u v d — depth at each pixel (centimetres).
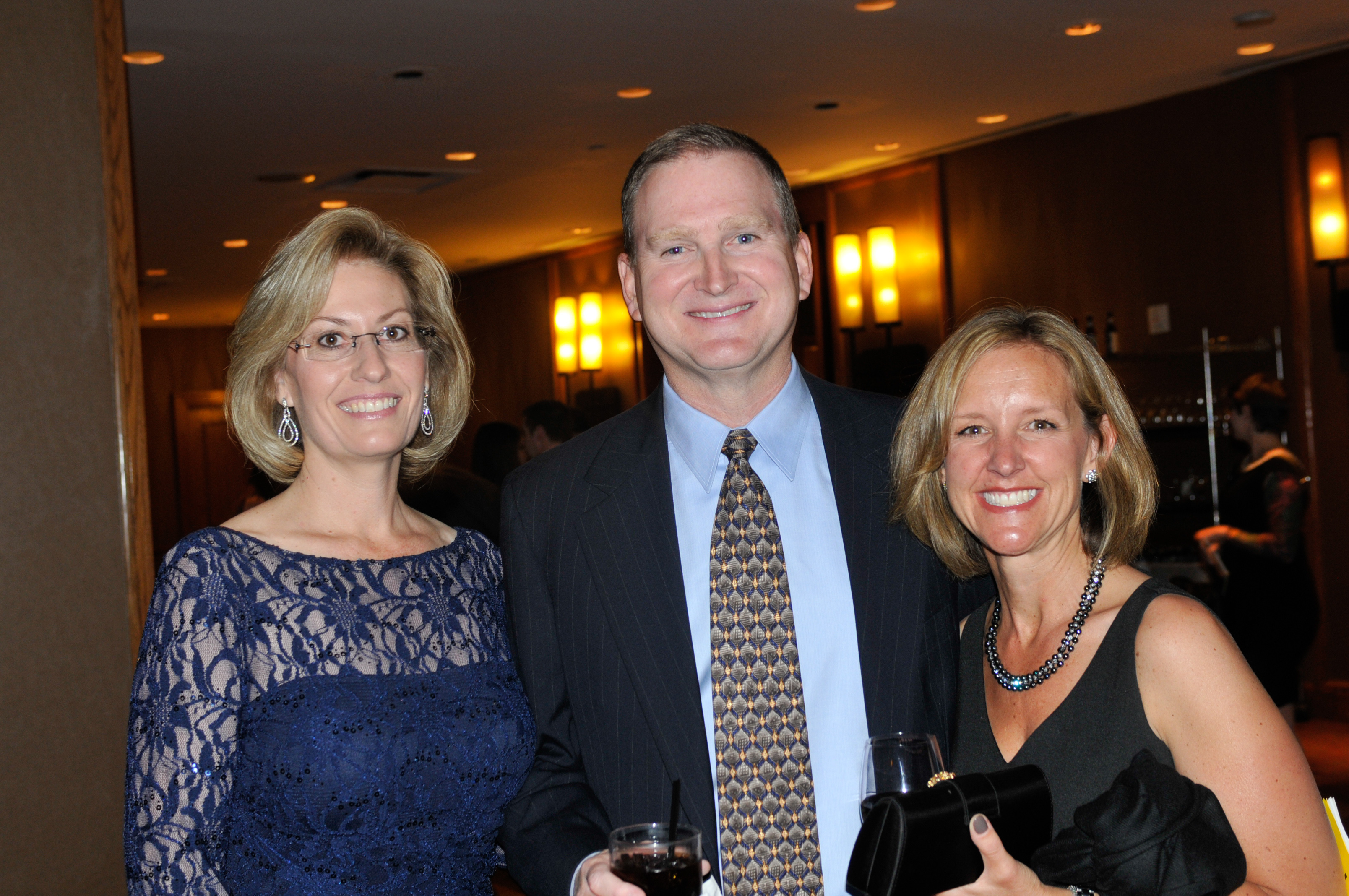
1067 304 712
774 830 173
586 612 186
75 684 275
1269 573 495
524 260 1112
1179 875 135
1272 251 623
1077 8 496
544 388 1098
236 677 164
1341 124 592
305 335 178
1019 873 139
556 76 550
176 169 680
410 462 202
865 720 179
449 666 179
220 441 1453
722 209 181
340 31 472
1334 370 606
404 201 815
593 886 149
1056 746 162
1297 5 511
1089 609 166
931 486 180
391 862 167
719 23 489
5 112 274
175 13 442
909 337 802
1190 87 640
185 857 156
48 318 277
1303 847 144
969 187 759
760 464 189
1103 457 171
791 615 178
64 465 277
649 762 179
